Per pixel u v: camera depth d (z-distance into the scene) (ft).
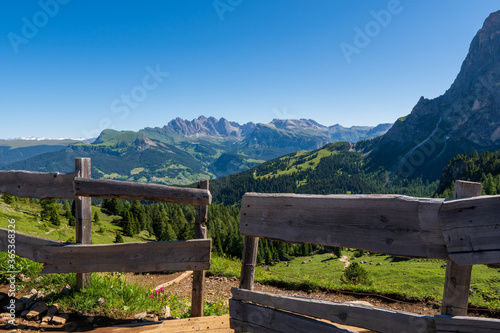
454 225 7.63
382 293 26.12
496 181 436.76
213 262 36.55
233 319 11.61
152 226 271.28
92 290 16.88
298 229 10.18
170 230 209.56
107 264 15.51
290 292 28.25
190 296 24.00
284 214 10.50
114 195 15.40
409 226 8.31
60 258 15.65
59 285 17.66
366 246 8.93
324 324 9.36
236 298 11.59
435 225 7.95
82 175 15.93
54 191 16.14
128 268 15.39
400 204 8.46
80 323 14.74
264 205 10.96
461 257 7.48
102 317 15.34
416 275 153.89
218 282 29.78
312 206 9.93
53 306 15.61
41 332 13.83
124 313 15.85
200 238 15.78
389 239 8.59
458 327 7.39
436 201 7.96
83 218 16.06
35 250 16.11
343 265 261.65
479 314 21.95
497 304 22.81
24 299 16.39
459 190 7.96
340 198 9.42
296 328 9.90
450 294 7.94
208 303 20.92
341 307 9.15
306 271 258.37
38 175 16.43
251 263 11.59
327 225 9.62
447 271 8.05
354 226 9.16
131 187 15.24
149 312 16.67
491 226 7.18
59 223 168.76
